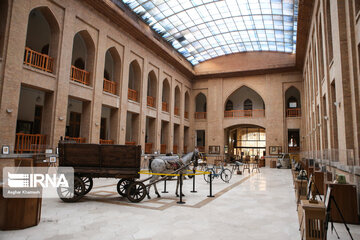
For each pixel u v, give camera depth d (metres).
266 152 28.45
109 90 18.47
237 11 22.98
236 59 31.67
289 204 7.90
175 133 29.55
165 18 23.33
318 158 13.09
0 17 11.33
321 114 15.00
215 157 30.36
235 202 8.10
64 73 14.12
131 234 4.87
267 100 29.22
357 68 8.93
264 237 4.85
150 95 26.27
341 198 6.08
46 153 12.00
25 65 12.00
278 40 27.78
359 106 8.88
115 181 12.42
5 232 4.87
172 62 27.22
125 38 19.91
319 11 14.59
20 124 16.75
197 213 6.58
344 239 4.93
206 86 32.25
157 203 7.71
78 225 5.38
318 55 15.25
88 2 16.05
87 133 16.00
